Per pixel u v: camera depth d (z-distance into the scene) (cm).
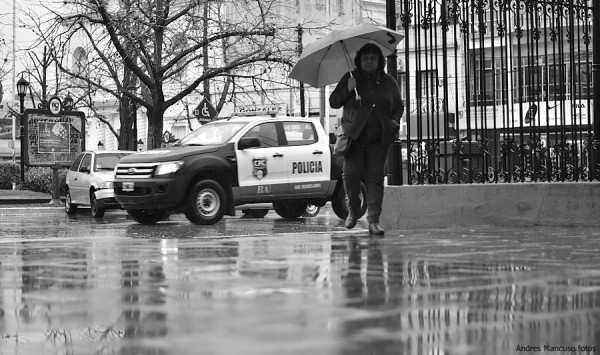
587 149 1195
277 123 1888
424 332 345
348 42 1027
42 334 362
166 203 1738
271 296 445
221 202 1778
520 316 384
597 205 1093
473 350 313
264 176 1842
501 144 1172
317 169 1919
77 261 645
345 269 568
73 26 2861
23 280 536
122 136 3466
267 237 885
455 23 1130
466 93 1140
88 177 2411
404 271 557
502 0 1140
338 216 1973
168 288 482
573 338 337
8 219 2286
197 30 2928
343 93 941
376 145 937
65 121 3534
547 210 1109
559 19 1170
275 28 2786
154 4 2745
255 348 312
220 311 397
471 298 438
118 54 2847
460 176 1141
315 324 361
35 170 4041
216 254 678
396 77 1141
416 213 1131
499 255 665
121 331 357
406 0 1140
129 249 745
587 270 562
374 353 304
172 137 5184
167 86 4762
